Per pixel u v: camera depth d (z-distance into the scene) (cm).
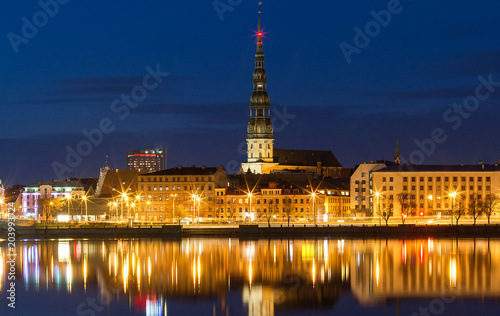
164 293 16975
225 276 19062
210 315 15100
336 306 15725
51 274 19550
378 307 15625
